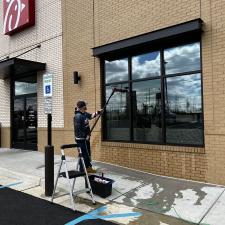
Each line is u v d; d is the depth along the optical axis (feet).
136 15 28.60
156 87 27.63
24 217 18.28
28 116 43.47
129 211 18.86
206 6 24.00
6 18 44.80
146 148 27.35
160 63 27.22
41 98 40.09
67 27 35.55
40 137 40.47
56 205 20.30
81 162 22.25
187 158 24.71
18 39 43.75
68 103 35.29
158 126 27.40
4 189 24.35
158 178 25.34
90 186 20.99
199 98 24.85
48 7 38.55
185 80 25.68
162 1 26.71
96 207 19.69
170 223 16.93
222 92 23.00
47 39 38.52
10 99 46.39
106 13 31.22
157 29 26.68
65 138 35.78
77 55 34.24
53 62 37.63
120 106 30.42
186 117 25.57
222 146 22.91
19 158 36.17
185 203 19.56
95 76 32.19
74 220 17.72
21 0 41.65
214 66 23.47
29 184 25.72
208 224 16.55
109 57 31.45
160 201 20.15
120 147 29.53
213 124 23.40
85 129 24.97
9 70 40.88
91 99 32.60
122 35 29.76
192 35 24.80
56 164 30.99
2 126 47.98
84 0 33.45
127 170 27.94
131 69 29.53
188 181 24.26
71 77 34.86
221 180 22.91
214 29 23.54
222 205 18.94
